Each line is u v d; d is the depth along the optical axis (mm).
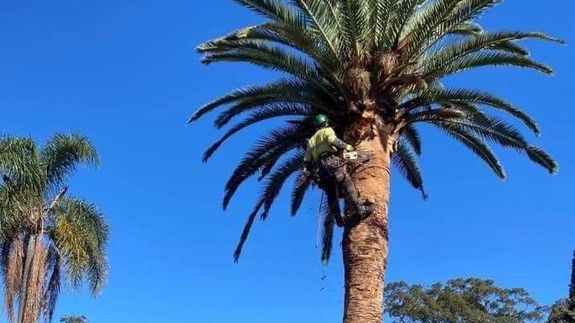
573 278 23547
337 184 12031
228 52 13375
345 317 12055
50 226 21047
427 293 42312
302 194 16938
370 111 12820
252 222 16578
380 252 12258
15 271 20016
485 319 40812
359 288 12031
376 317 11938
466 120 14859
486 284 42969
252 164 15531
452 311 40969
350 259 12234
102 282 21453
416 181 18219
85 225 21391
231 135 15523
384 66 12547
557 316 22078
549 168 15445
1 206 19984
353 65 12758
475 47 13125
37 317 20000
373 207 12375
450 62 13227
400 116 13438
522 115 14688
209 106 14828
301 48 12844
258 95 14109
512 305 42500
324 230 17875
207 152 16094
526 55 13969
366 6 12938
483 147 16281
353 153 12148
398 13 12703
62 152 21172
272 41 13141
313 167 12211
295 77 13539
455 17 12781
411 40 12828
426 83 12695
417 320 41062
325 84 13281
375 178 12570
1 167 20000
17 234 20391
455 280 43812
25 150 20547
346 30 12703
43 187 20641
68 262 20500
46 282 20797
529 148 15211
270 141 15242
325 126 12312
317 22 12625
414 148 17438
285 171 16141
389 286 42094
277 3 12516
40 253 20406
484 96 13906
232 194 15930
